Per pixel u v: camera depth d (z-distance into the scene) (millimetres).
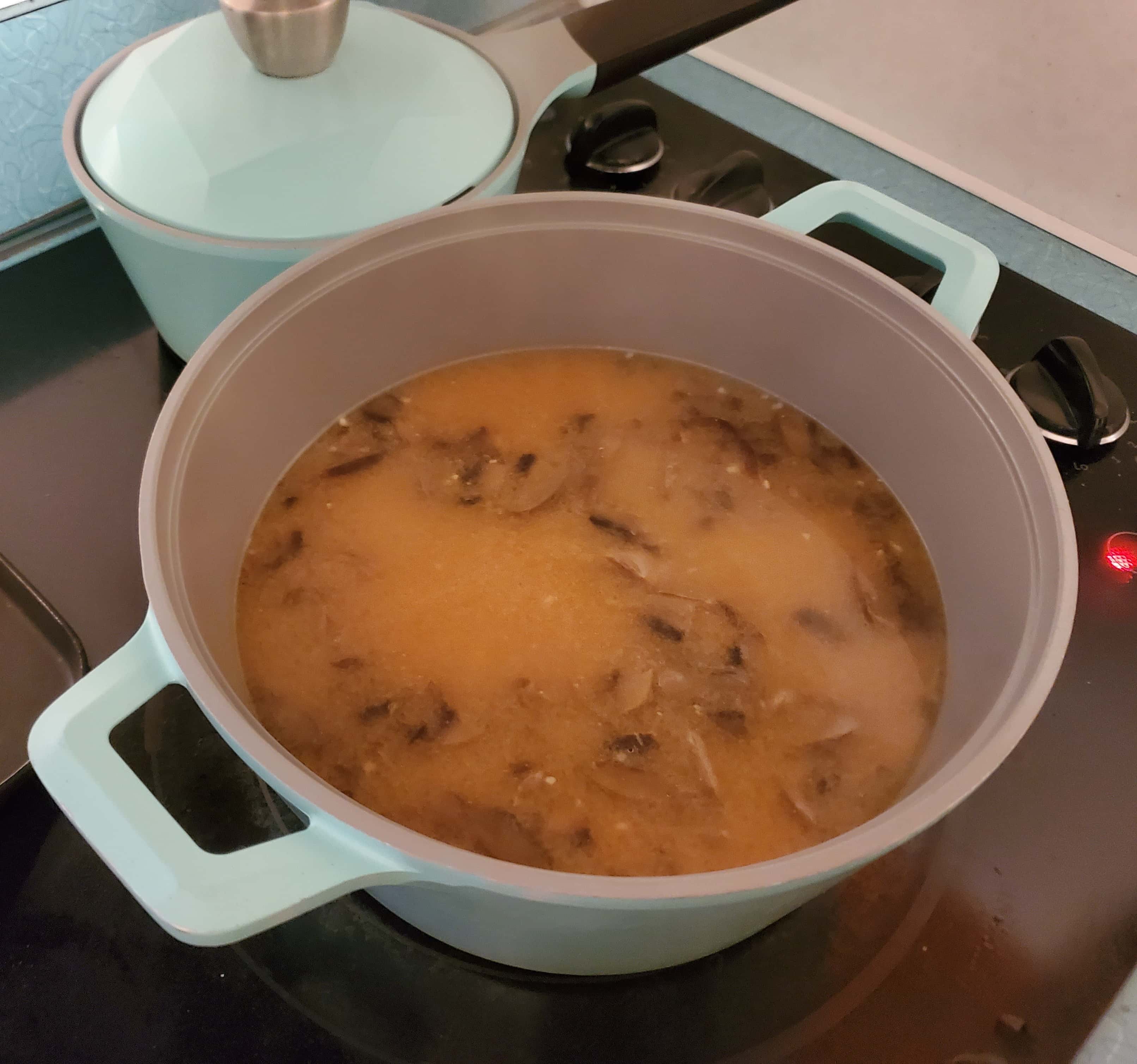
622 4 737
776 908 411
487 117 625
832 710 534
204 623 471
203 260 562
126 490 659
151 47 622
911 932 526
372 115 590
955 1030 497
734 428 663
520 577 574
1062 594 437
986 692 468
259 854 354
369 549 582
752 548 602
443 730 509
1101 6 756
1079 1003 505
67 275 779
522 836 475
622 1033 496
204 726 567
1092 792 572
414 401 659
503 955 476
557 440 649
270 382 549
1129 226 848
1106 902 537
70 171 666
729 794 497
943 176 916
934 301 578
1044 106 832
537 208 584
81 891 513
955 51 852
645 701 526
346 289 554
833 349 617
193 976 495
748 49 988
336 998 498
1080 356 700
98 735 390
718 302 641
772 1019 501
